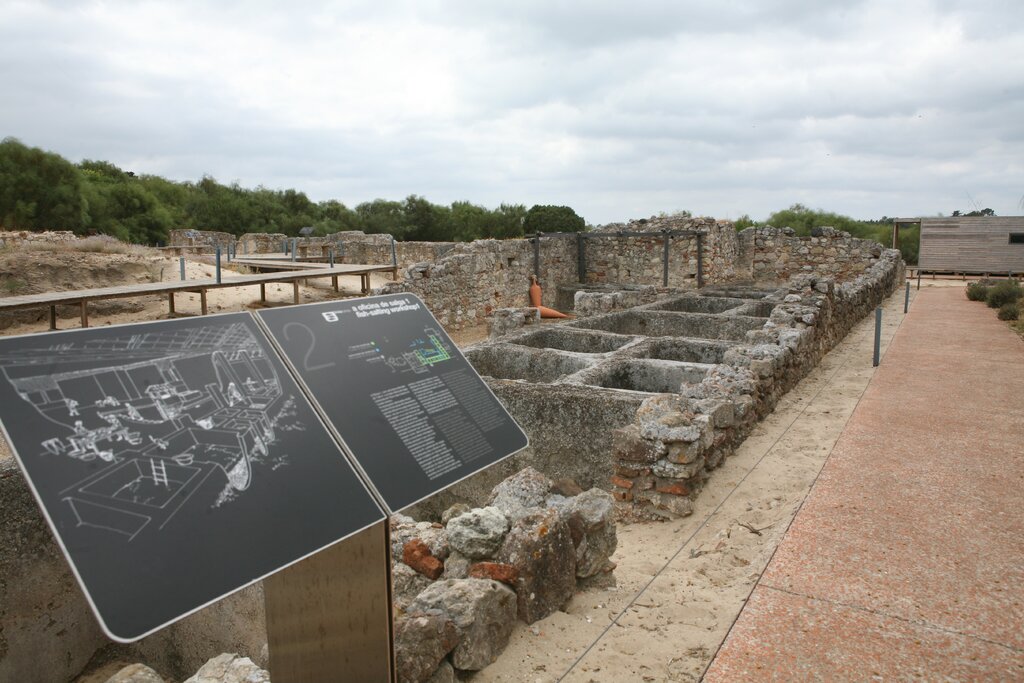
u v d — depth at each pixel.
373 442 2.05
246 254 24.78
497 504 3.43
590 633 2.81
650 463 4.26
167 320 1.88
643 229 19.95
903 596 2.97
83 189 28.00
